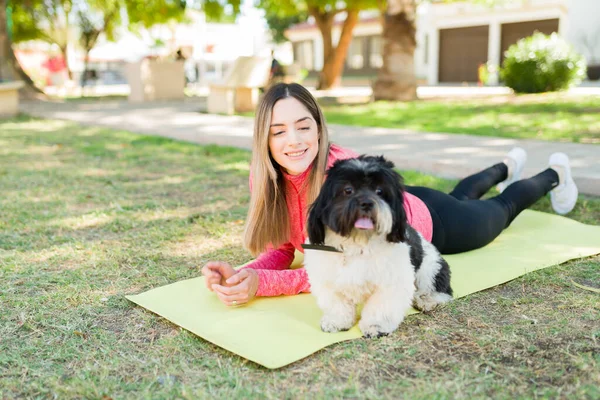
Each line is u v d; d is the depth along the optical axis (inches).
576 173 235.0
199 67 1572.3
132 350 113.6
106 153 361.4
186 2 840.9
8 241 186.4
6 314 130.9
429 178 258.8
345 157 136.1
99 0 1044.5
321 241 112.1
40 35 1095.6
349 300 118.8
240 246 179.6
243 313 128.1
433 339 113.4
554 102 549.0
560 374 98.5
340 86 1263.5
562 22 972.6
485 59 1112.2
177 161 330.0
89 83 1881.2
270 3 864.3
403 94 650.8
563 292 135.4
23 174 297.0
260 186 134.7
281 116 126.5
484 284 140.4
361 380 99.4
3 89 594.9
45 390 99.0
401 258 112.2
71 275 155.5
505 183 206.4
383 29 655.1
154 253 173.3
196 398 95.1
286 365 104.7
